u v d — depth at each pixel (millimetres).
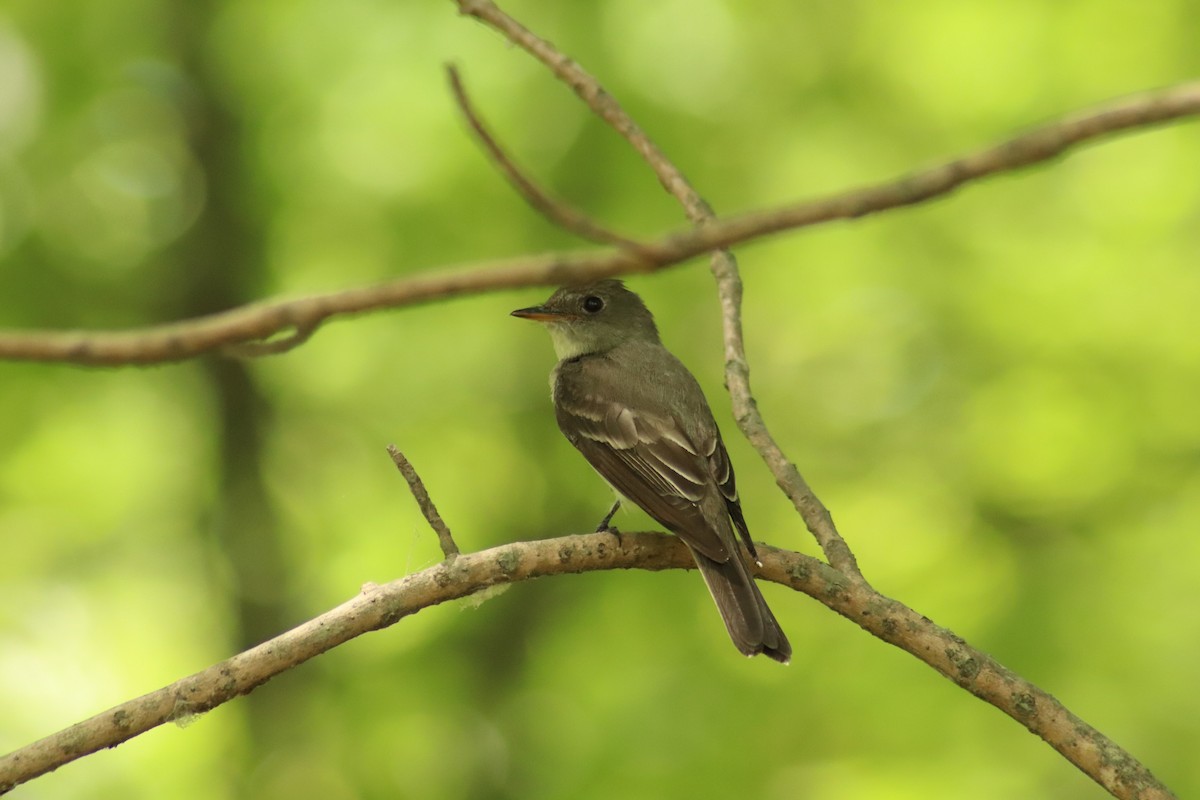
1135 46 14891
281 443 16156
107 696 15094
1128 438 14312
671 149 14922
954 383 15273
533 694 14500
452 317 15734
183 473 16562
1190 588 13281
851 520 14961
